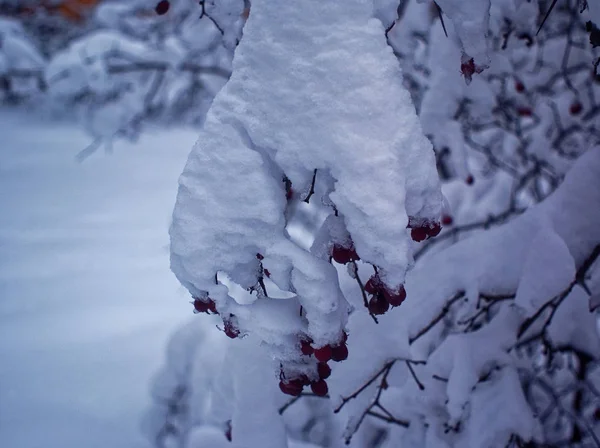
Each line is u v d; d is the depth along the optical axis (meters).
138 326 4.54
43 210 7.42
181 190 1.08
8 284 5.26
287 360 1.13
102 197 7.98
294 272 1.04
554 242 1.81
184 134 10.52
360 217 0.97
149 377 3.85
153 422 2.55
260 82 1.02
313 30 0.98
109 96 3.92
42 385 3.74
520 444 1.97
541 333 1.99
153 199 7.88
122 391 3.70
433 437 2.04
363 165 0.96
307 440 2.63
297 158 1.01
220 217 1.06
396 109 0.97
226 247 1.07
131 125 3.87
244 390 1.91
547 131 3.12
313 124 0.99
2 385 3.72
